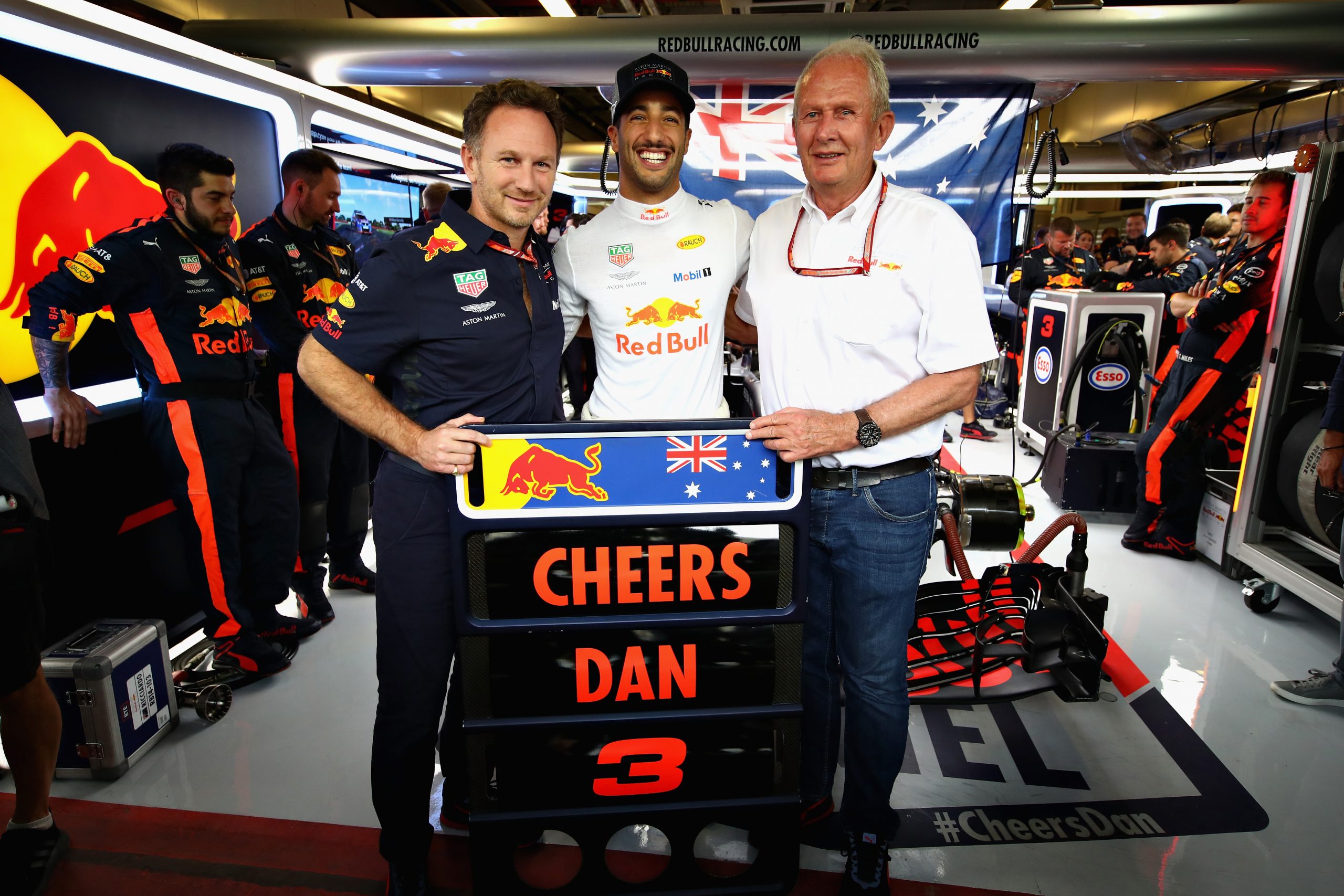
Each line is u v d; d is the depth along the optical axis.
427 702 1.55
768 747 1.43
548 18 3.22
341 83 3.46
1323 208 2.87
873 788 1.61
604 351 1.70
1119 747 2.20
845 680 1.65
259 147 3.34
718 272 1.66
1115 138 9.59
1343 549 2.38
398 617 1.51
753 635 1.39
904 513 1.56
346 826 1.88
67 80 2.43
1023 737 2.25
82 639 2.10
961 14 3.03
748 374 3.21
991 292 6.73
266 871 1.74
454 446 1.27
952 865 1.76
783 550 1.37
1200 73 3.10
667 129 1.54
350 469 3.13
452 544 1.32
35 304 2.08
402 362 1.49
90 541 2.46
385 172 4.78
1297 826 1.88
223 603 2.46
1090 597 2.32
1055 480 4.27
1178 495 3.53
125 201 2.68
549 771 1.41
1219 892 1.68
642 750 1.41
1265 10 2.95
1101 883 1.71
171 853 1.79
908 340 1.56
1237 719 2.33
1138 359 4.25
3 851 1.66
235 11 3.51
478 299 1.43
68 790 2.00
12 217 2.28
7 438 1.56
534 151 1.36
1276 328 3.04
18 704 1.62
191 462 2.35
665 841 1.86
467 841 1.85
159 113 2.80
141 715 2.13
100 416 2.35
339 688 2.52
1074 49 2.98
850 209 1.53
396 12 5.17
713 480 1.33
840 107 1.43
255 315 2.77
